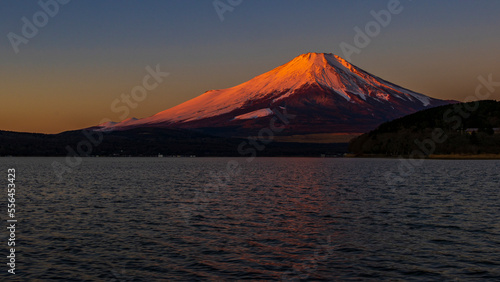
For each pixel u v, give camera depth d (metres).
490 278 23.30
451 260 26.48
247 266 25.53
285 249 29.22
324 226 37.00
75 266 25.53
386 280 23.12
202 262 26.27
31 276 23.80
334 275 23.98
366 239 32.09
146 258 27.09
